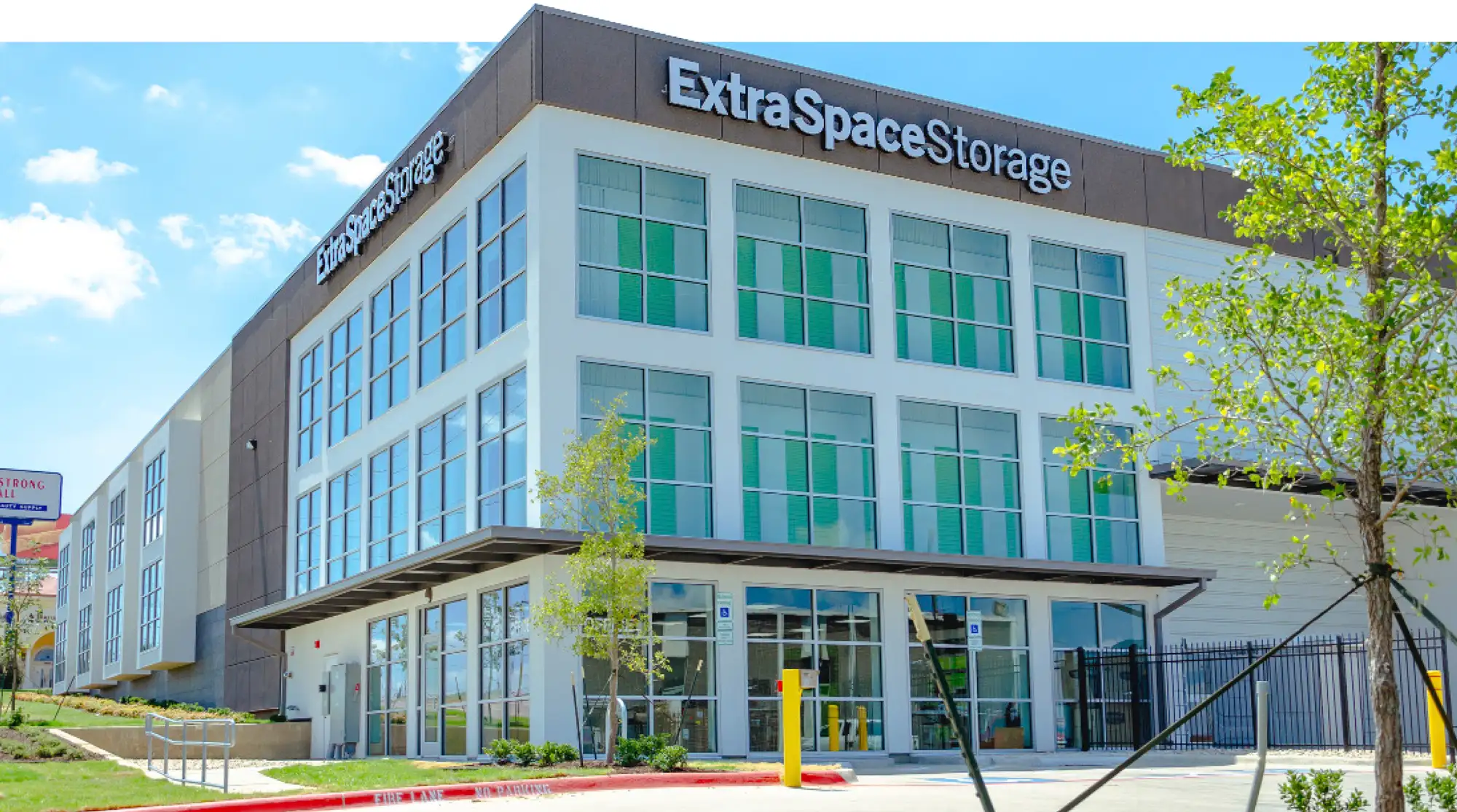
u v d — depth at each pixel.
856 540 24.28
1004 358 26.67
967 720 24.86
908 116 26.34
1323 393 9.95
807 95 25.17
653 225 23.42
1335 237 10.54
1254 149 10.32
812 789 16.72
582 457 19.56
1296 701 27.86
